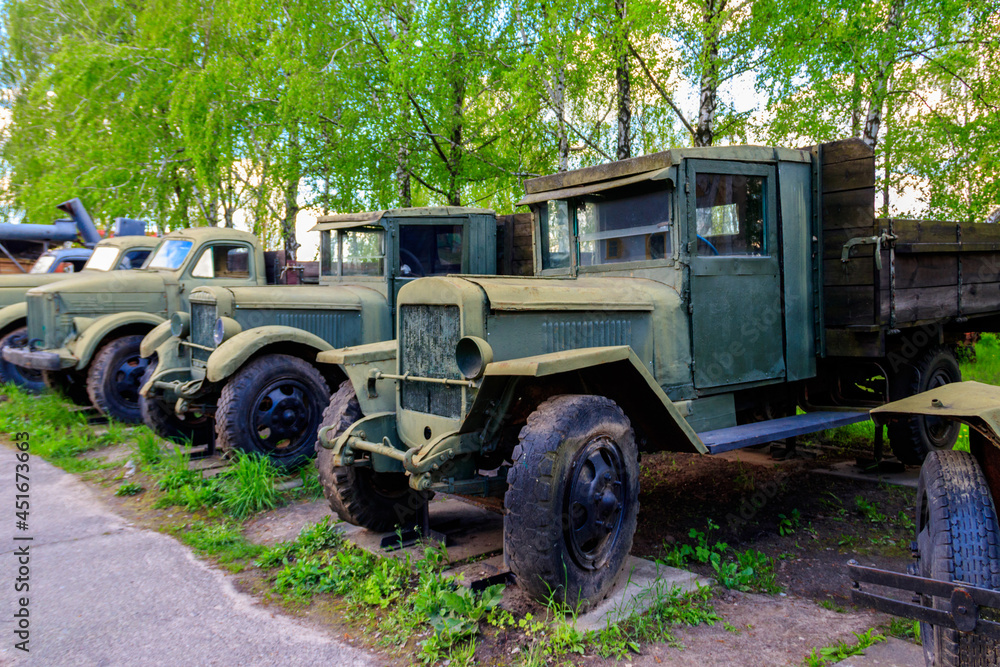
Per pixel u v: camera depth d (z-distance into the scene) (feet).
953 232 16.11
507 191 37.47
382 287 21.34
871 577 7.30
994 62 26.91
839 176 14.38
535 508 8.69
